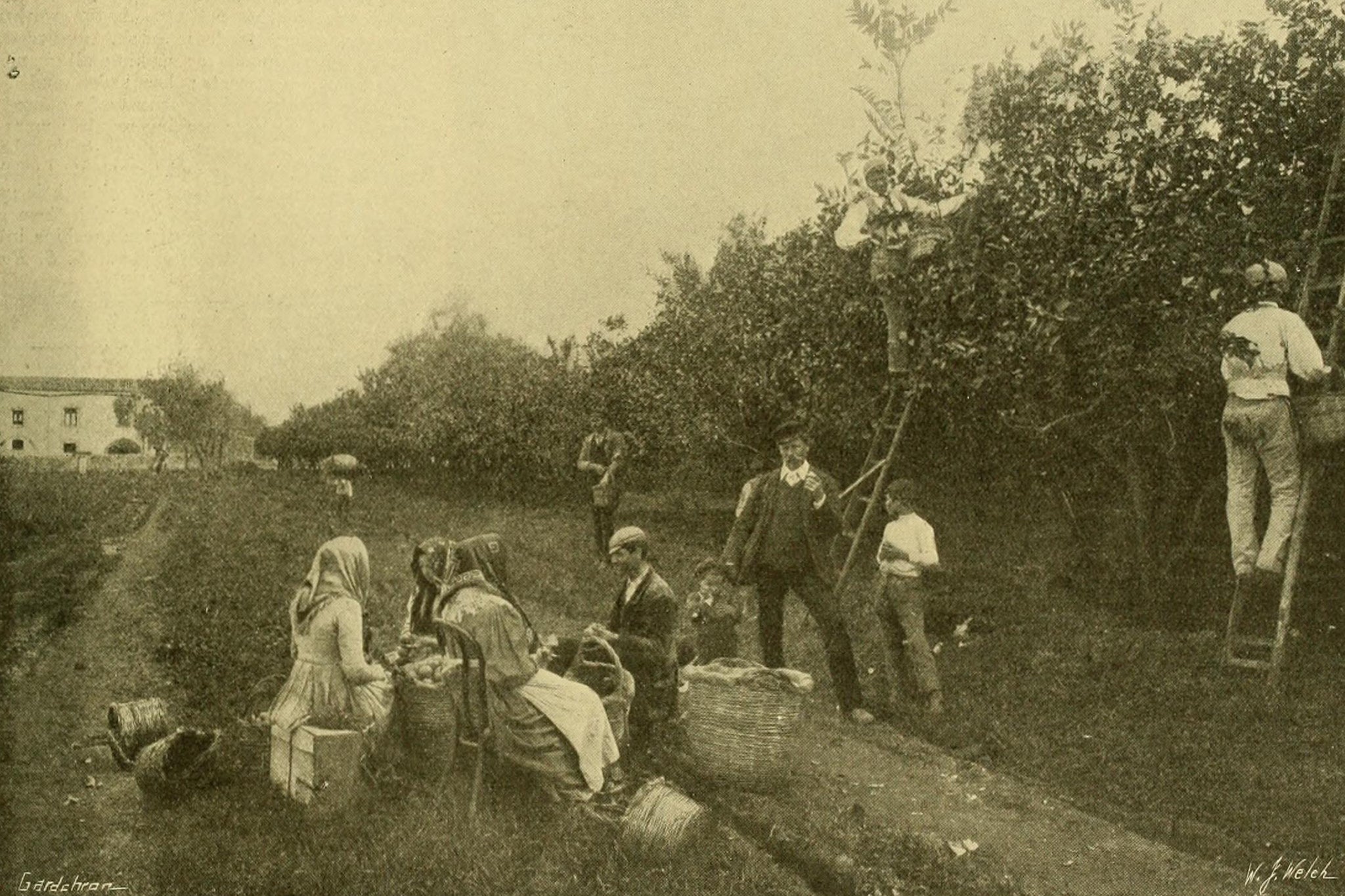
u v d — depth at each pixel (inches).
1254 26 218.4
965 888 147.9
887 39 241.9
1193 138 223.3
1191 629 214.5
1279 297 209.8
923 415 246.8
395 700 177.0
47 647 207.5
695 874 150.1
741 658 201.2
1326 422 192.2
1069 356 229.6
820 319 258.1
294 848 153.6
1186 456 220.1
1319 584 198.2
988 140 237.5
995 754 192.1
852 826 164.4
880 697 221.6
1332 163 213.3
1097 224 227.1
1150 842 161.2
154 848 155.0
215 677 200.5
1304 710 184.5
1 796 169.2
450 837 154.0
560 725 163.5
